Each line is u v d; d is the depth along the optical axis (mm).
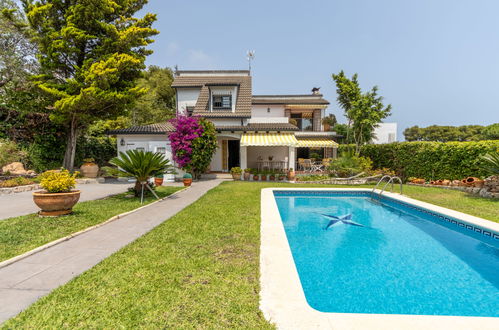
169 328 3510
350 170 25109
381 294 5844
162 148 24781
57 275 5176
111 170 13805
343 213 14320
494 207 12617
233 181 24734
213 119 29328
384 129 42344
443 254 8391
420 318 3922
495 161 14664
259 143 26125
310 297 5723
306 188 19547
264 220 9711
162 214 10773
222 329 3506
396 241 9734
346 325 3674
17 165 20328
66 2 20844
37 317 3736
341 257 8133
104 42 21109
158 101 59250
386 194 16766
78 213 10258
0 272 5273
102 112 22609
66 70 21797
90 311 3889
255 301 4223
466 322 3836
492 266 7492
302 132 34562
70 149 22844
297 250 8789
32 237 7297
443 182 19516
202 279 4977
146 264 5645
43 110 22297
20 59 20484
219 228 8609
